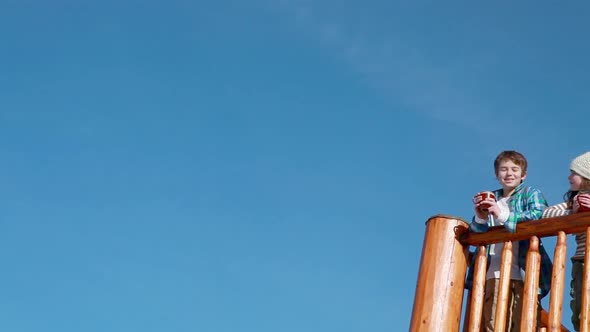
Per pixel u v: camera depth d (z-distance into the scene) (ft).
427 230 27.07
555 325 23.99
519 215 25.63
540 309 25.93
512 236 25.49
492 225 26.73
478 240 26.12
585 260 24.13
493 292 26.08
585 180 25.85
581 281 25.38
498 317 24.79
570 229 24.66
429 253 26.66
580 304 25.23
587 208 24.64
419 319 26.07
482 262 25.79
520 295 25.88
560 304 24.17
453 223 26.76
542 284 25.79
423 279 26.48
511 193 26.55
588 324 23.66
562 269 24.39
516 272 26.04
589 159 25.89
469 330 25.30
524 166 26.63
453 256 26.45
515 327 25.71
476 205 25.88
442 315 25.98
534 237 25.13
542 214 25.89
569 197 26.11
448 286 26.22
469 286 26.71
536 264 24.88
